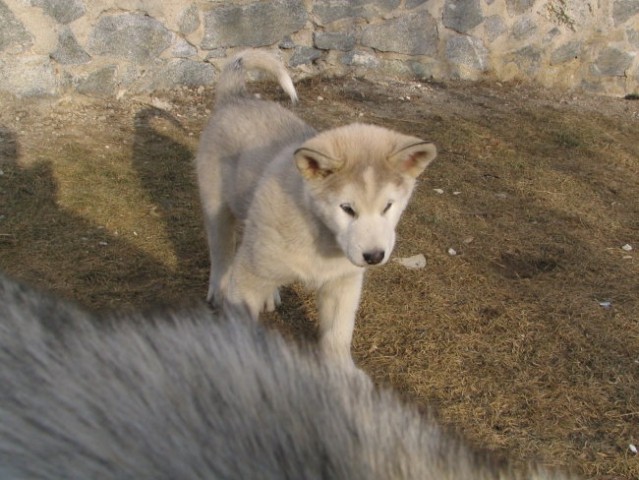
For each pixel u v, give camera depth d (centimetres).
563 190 260
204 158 192
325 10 336
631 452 161
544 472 91
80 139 258
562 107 352
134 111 287
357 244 153
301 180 161
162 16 297
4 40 265
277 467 84
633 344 188
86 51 283
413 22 352
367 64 353
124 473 83
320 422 90
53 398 89
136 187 236
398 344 185
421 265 213
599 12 375
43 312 103
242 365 93
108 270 200
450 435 97
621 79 385
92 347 94
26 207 220
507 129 314
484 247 224
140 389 89
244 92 204
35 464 84
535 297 203
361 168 156
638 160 295
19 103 272
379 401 96
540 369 180
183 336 96
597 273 215
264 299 174
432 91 350
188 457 84
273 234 162
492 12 362
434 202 245
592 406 171
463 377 176
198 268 205
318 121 301
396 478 86
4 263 198
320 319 175
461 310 196
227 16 312
